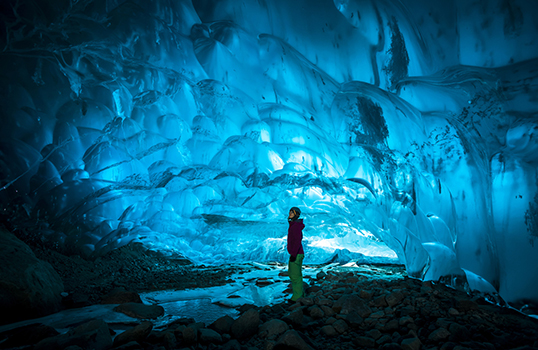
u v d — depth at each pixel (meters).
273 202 9.09
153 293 4.98
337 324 3.16
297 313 3.22
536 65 4.80
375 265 7.46
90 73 8.12
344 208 7.81
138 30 7.86
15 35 7.03
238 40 7.97
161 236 8.85
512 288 4.20
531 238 4.17
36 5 6.94
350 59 7.07
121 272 6.47
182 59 8.25
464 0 5.74
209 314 3.83
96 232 7.46
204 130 8.91
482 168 5.07
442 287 4.69
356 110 6.14
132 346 2.55
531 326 3.18
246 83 8.23
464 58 5.88
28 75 7.44
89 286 5.16
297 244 4.23
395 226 5.91
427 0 6.18
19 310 3.36
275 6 7.65
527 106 4.71
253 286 5.42
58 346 2.41
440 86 5.63
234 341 2.69
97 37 7.58
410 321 3.17
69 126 8.01
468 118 5.23
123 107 8.77
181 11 8.28
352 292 4.38
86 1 7.34
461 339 2.79
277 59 7.67
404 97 5.96
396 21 6.33
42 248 6.36
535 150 4.43
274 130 8.31
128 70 8.33
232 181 8.95
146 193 9.02
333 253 8.81
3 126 7.05
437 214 5.45
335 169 7.77
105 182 8.20
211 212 9.95
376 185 6.23
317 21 7.32
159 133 8.75
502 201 4.51
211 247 9.71
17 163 6.94
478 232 4.94
